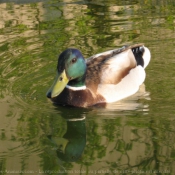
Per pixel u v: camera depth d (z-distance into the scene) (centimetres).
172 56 1534
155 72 1450
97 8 1872
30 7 1873
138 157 1030
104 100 1288
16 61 1502
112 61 1348
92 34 1670
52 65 1472
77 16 1800
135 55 1438
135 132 1130
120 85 1323
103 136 1123
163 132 1127
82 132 1148
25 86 1359
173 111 1224
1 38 1648
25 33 1681
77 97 1273
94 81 1295
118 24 1742
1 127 1157
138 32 1684
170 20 1764
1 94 1315
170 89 1348
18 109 1239
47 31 1692
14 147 1073
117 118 1206
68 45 1595
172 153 1040
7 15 1806
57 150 1070
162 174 966
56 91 1219
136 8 1873
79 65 1253
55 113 1237
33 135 1127
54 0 1939
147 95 1324
